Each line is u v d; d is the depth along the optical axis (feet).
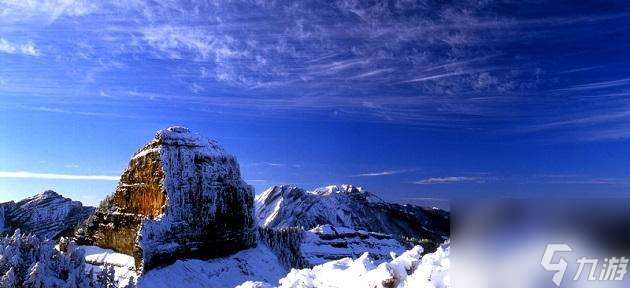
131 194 516.32
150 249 436.35
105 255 478.18
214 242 513.04
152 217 490.08
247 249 562.25
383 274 43.50
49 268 203.00
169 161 519.60
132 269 436.35
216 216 524.52
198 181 525.75
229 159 589.32
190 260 475.31
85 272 229.86
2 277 179.52
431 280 38.65
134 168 533.55
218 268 489.26
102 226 515.09
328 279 52.06
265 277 519.19
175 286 424.87
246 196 581.53
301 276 56.34
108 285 241.14
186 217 493.36
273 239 644.69
